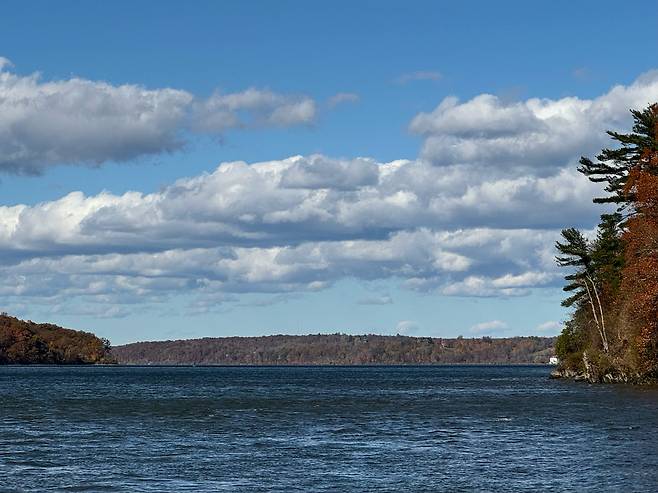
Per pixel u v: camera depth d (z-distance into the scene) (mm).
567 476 42000
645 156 114562
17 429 67000
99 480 42719
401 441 57156
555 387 131750
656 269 102562
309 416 78562
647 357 118438
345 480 42219
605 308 141125
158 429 66562
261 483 41656
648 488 38719
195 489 40344
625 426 63062
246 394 125125
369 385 164625
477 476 42625
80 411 87125
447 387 148125
